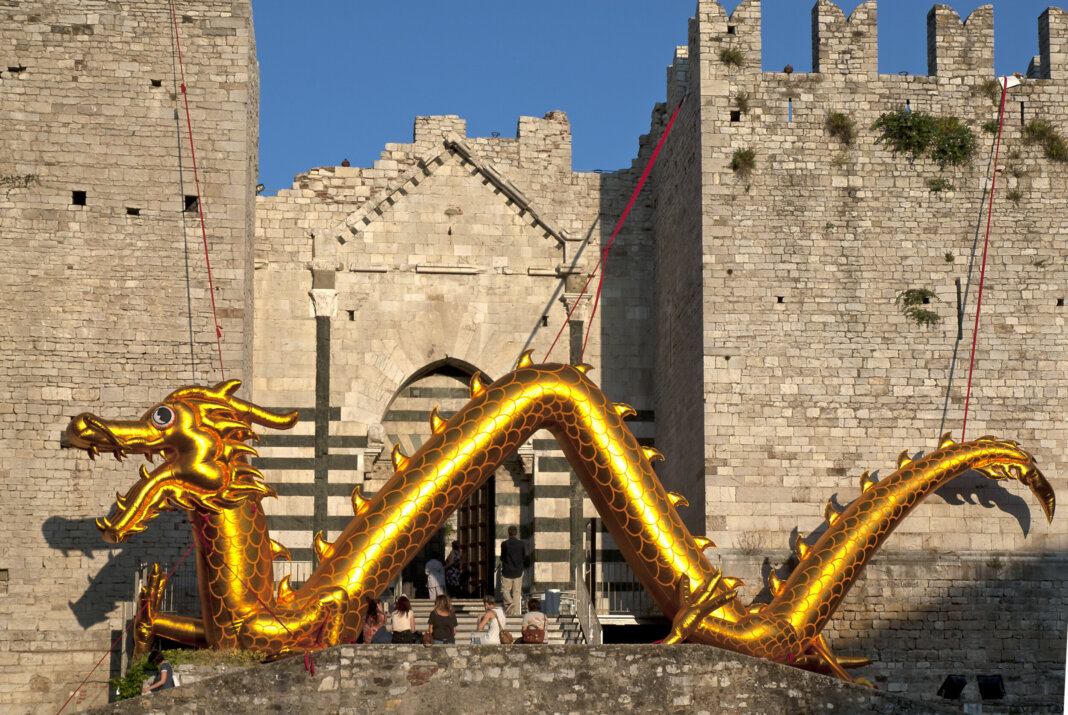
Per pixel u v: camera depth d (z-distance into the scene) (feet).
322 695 89.51
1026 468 121.19
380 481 148.36
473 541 156.56
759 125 136.36
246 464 95.96
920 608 128.06
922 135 136.87
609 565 146.20
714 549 127.95
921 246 135.13
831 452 130.82
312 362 146.30
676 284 143.02
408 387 150.82
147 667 101.04
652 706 92.58
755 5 138.82
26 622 121.29
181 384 127.44
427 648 91.35
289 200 149.48
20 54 130.62
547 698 91.66
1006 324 134.10
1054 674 127.54
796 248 134.21
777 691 94.17
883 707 94.63
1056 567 129.59
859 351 132.67
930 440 131.64
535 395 102.37
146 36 132.67
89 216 128.98
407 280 149.18
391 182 151.33
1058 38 140.36
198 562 96.37
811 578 107.45
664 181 150.51
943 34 139.95
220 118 132.26
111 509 124.26
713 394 130.72
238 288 129.80
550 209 153.58
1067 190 137.18
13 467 123.85
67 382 126.00
